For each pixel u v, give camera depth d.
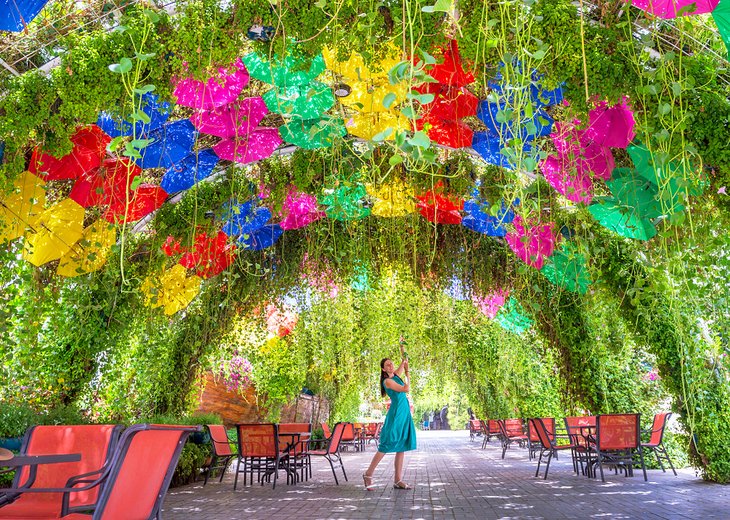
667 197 4.10
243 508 5.61
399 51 4.50
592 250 7.57
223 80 4.89
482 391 17.28
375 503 5.87
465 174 7.32
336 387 15.73
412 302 10.50
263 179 7.67
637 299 5.96
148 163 6.51
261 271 9.86
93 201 6.68
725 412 7.13
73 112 4.75
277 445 7.48
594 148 5.74
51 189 6.54
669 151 4.23
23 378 6.30
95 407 7.95
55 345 7.24
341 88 5.52
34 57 4.81
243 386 12.59
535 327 10.03
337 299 9.88
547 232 7.49
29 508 2.86
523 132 5.50
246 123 6.11
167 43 4.61
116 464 2.40
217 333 10.02
